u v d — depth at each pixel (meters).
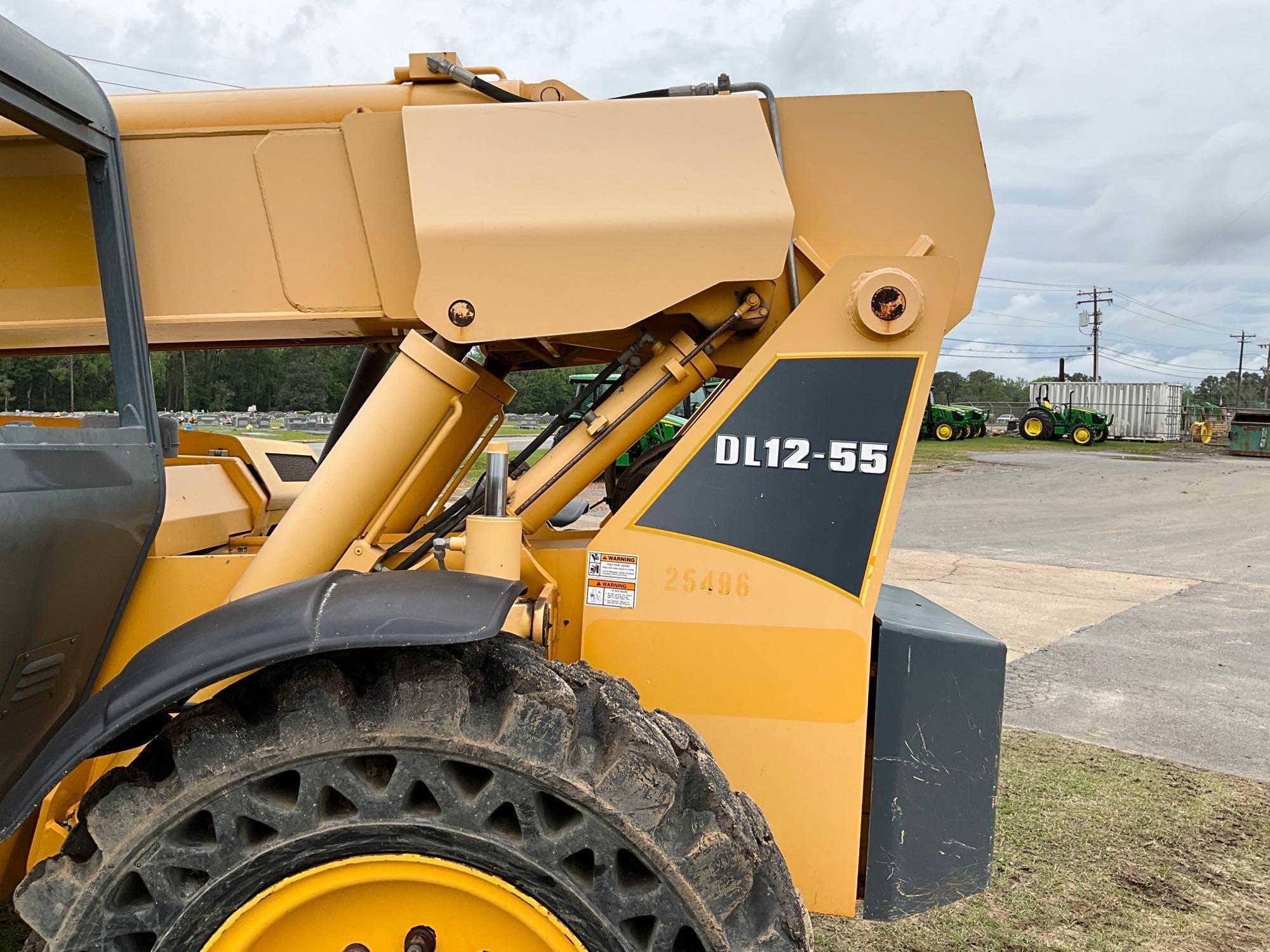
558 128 1.99
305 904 1.48
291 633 1.40
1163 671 6.09
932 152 2.15
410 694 1.43
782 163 2.16
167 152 2.14
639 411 2.11
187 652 1.43
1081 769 4.34
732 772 1.93
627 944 1.42
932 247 2.13
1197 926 2.96
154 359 3.30
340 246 2.14
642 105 2.00
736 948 1.42
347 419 3.05
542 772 1.41
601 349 2.54
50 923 1.44
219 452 3.18
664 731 1.57
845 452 1.89
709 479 1.92
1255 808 3.90
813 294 1.89
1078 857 3.44
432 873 1.44
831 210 2.17
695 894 1.41
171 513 2.30
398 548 2.13
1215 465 27.41
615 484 2.81
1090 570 10.18
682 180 1.94
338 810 1.46
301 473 3.72
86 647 1.83
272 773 1.43
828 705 1.90
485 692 1.49
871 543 1.88
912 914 2.03
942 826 2.01
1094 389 43.28
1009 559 11.02
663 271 1.91
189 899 1.43
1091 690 5.67
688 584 1.92
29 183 2.07
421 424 1.93
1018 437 40.47
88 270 2.08
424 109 2.01
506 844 1.41
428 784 1.42
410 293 2.13
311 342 2.53
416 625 1.40
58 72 1.69
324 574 1.61
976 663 1.99
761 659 1.91
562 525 3.21
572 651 2.17
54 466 1.54
